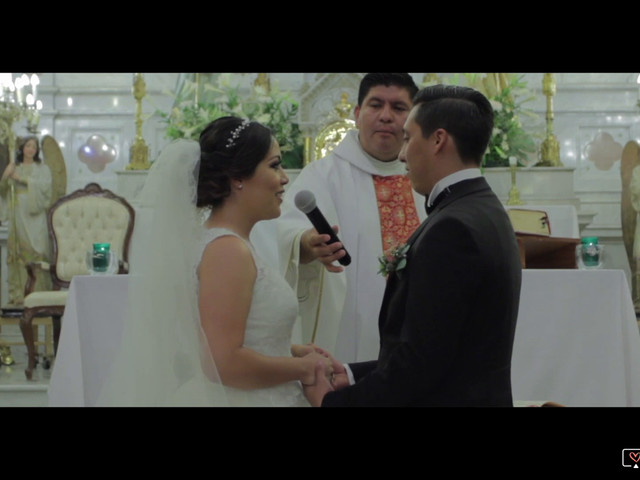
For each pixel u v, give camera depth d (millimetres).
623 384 3631
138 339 2096
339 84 7707
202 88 8164
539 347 3684
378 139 3348
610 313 3676
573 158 8852
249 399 2109
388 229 3385
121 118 8992
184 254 2080
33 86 7645
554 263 4109
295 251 2934
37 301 6094
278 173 2213
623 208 7719
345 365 2359
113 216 7145
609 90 8906
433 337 1892
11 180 7641
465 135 2088
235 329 2043
